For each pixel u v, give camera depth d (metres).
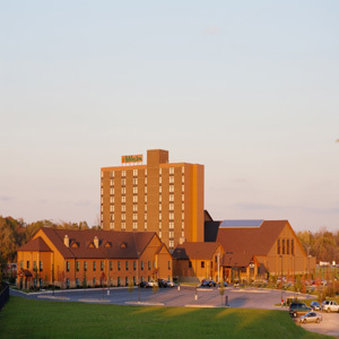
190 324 90.56
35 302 115.56
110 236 169.62
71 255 154.38
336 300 134.88
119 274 164.62
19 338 77.25
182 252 188.88
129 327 86.31
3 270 179.75
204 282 166.75
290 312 108.25
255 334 87.56
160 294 139.88
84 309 104.50
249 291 151.25
